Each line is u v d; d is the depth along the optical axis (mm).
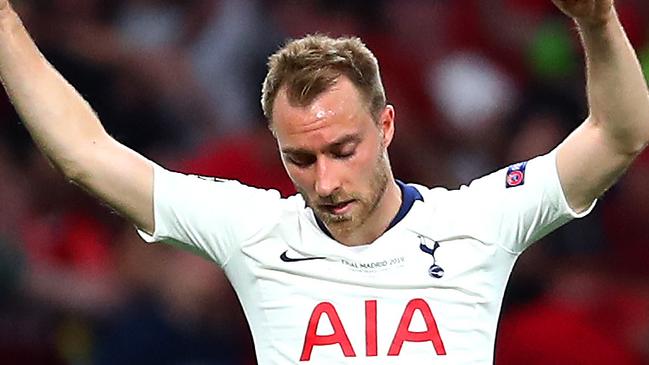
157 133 33156
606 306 29953
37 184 30953
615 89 15156
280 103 15383
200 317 28516
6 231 29953
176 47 34375
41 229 30281
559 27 36094
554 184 15773
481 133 33938
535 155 33250
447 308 15680
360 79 15422
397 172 32656
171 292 28578
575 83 35375
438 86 34750
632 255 31578
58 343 29172
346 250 15883
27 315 29281
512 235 15906
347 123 15234
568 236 31312
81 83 33094
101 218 30688
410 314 15656
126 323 28625
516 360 27688
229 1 34938
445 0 36000
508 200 15938
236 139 31953
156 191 16219
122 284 28984
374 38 35062
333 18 35156
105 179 16094
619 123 15289
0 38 16047
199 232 16234
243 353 28469
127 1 34688
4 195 30609
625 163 15586
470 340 15664
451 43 35688
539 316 27953
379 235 15953
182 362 28359
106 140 16266
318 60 15328
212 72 34219
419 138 33469
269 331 15953
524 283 29438
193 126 33438
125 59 33594
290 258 15961
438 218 15992
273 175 31016
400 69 34594
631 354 28953
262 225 16125
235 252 16156
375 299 15719
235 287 16359
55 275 29500
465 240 15883
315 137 15195
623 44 15055
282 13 34938
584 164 15609
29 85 16062
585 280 30016
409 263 15812
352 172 15328
